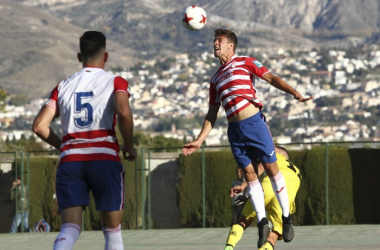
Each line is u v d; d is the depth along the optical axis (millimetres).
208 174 38719
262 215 16297
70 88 12812
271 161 15727
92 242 28016
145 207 39812
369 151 36875
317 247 23203
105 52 13227
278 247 23469
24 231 38219
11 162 40750
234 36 15859
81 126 12570
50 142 13047
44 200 39625
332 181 37219
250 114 15391
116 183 12547
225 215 38406
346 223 37094
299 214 37562
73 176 12484
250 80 15539
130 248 25016
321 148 37344
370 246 23172
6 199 40344
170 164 41312
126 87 12711
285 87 15070
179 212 39500
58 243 12164
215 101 16047
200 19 16531
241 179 27688
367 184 36906
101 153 12477
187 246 25344
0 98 82875
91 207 39094
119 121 12359
